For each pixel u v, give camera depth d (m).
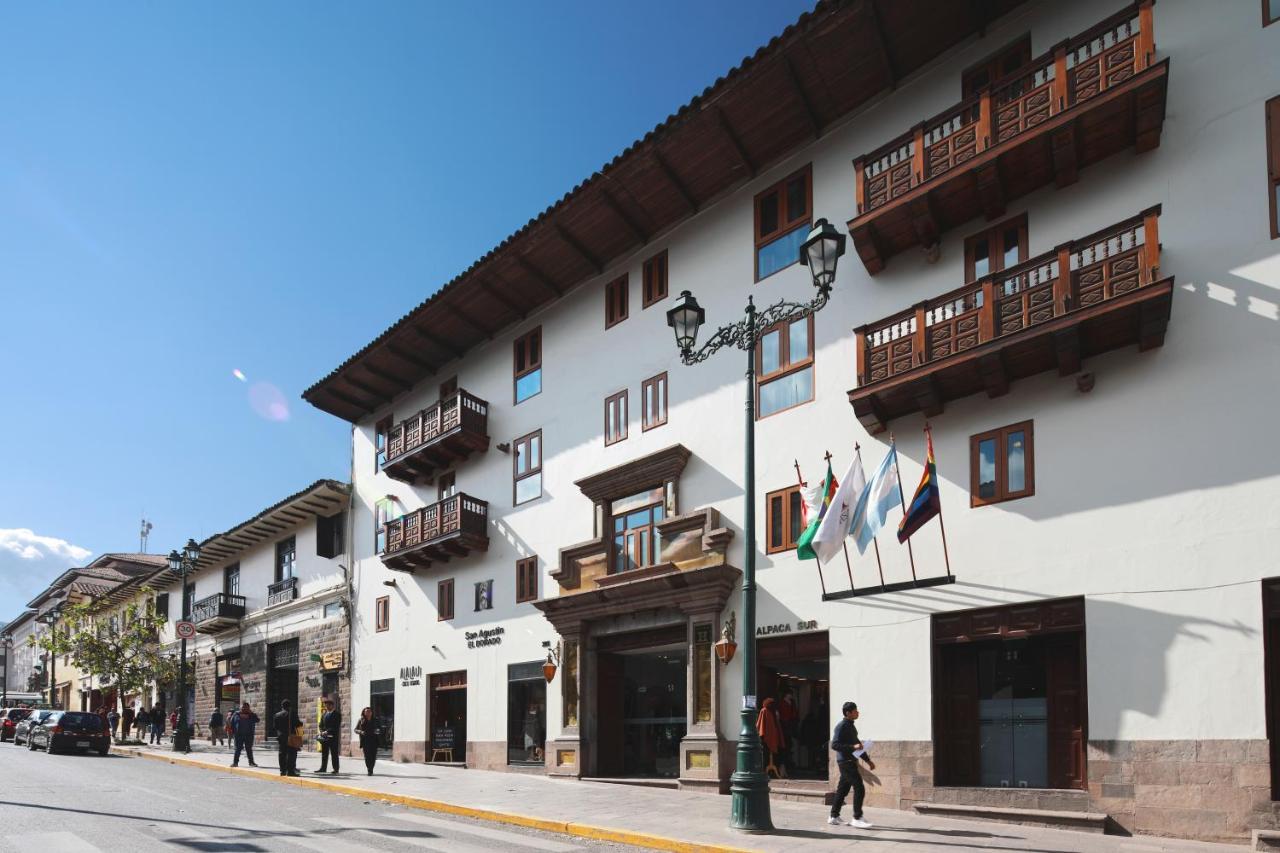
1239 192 12.74
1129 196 13.83
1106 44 14.39
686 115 18.23
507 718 23.33
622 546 21.03
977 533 14.66
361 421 32.25
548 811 14.69
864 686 15.64
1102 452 13.46
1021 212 15.09
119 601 51.91
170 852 10.64
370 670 29.33
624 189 20.30
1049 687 13.81
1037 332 13.35
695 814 14.27
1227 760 11.64
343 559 31.75
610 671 21.47
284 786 20.09
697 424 19.75
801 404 17.72
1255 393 12.16
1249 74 12.95
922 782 14.55
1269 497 11.81
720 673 18.11
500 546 24.64
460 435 25.22
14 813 13.73
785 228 18.80
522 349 25.30
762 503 18.02
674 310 14.02
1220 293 12.68
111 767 24.70
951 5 15.70
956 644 14.82
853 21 15.91
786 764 17.58
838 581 16.42
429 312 25.31
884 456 16.19
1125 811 12.35
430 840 12.16
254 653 36.97
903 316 15.43
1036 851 10.81
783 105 17.89
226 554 40.47
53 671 62.91
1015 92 14.83
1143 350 13.18
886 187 16.00
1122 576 12.95
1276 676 11.55
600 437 22.14
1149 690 12.43
